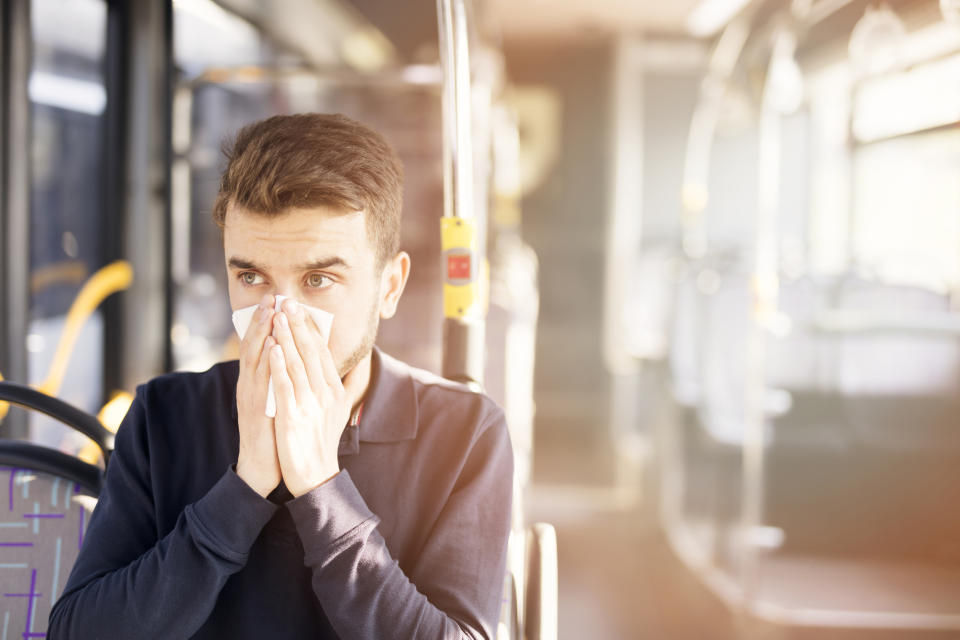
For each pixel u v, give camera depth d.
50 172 2.80
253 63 3.81
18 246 2.55
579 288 8.45
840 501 3.54
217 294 3.48
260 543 0.86
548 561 1.11
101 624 0.80
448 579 0.88
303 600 0.86
